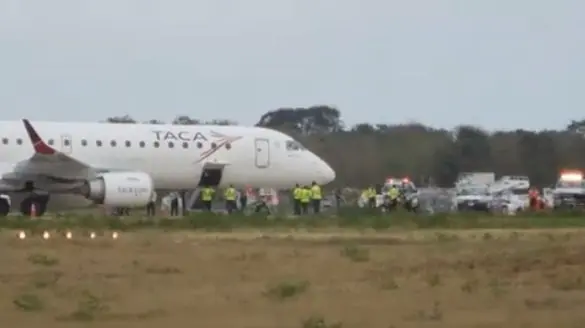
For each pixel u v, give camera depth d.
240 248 92.69
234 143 168.12
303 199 172.62
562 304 55.38
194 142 165.00
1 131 155.62
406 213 169.75
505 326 48.09
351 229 129.88
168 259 81.19
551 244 92.31
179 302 56.69
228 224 134.62
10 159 154.62
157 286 63.94
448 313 52.31
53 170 152.50
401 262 79.12
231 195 170.50
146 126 164.25
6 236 104.50
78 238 103.06
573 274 68.62
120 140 160.50
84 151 158.00
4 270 72.62
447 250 89.75
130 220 139.38
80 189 155.50
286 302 56.69
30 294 59.25
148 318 51.19
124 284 64.94
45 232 111.50
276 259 81.75
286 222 140.25
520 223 144.62
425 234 117.19
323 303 56.16
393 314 51.91
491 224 141.75
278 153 171.12
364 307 54.53
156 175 163.00
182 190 168.12
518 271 71.94
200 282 66.19
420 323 49.16
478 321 49.66
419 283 65.44
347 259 82.00
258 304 55.91
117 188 151.88
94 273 71.19
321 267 75.50
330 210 191.25
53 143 156.88
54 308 54.50
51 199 158.00
